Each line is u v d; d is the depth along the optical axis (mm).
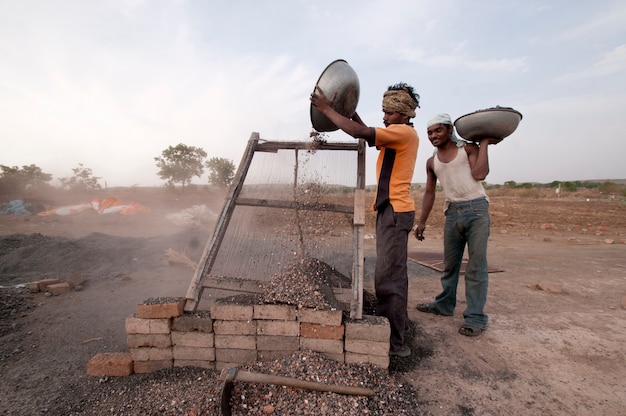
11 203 15141
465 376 2629
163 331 2654
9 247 6719
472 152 3297
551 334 3336
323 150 3404
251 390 2217
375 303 3531
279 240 3324
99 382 2594
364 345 2521
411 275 5637
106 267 5844
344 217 3258
